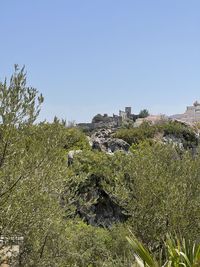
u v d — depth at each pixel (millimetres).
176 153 17781
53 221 9664
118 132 38031
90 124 66688
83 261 12711
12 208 7902
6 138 7723
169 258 9539
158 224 15445
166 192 15656
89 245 14062
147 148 17828
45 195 8680
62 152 9508
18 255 9211
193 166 16703
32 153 8328
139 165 16453
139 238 15688
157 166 16344
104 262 13711
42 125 8797
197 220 15594
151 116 61031
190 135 38969
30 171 8148
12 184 7867
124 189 16750
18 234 8281
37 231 8836
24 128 7906
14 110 7730
